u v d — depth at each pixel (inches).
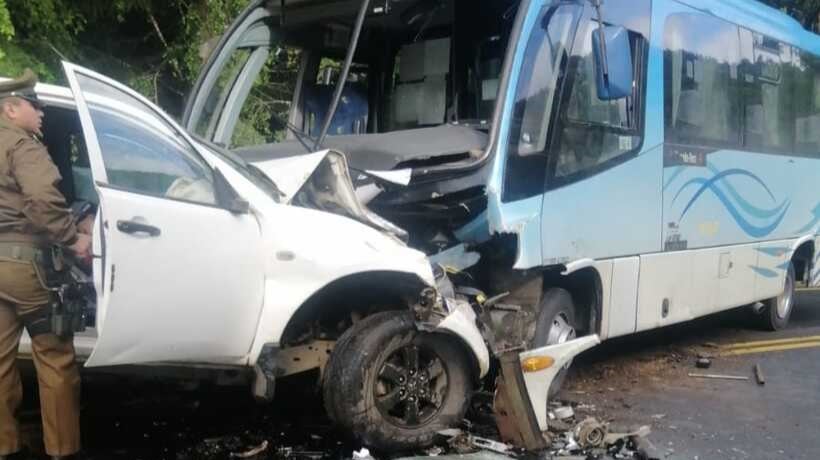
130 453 192.2
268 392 179.8
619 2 263.0
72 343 171.0
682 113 294.4
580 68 245.6
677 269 294.2
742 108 334.6
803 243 392.8
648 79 275.0
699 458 209.6
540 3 234.1
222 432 211.0
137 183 166.6
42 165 160.4
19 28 331.6
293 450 197.9
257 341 179.8
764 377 299.3
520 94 225.3
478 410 231.3
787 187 372.2
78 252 170.9
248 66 279.3
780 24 377.1
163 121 176.9
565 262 238.2
